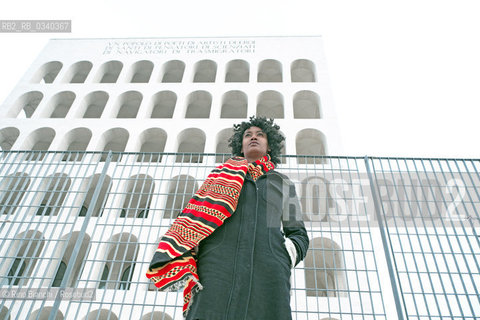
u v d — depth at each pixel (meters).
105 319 17.72
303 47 35.12
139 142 27.36
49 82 36.50
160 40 36.31
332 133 27.06
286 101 29.52
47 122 28.45
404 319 2.95
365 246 19.20
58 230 20.92
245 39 36.16
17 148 26.62
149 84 31.62
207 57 34.25
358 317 16.53
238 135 3.37
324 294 17.61
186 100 30.17
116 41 36.38
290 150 25.95
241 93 30.81
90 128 27.94
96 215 22.52
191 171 23.56
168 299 17.84
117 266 20.19
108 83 34.06
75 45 35.94
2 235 20.06
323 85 31.05
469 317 2.93
